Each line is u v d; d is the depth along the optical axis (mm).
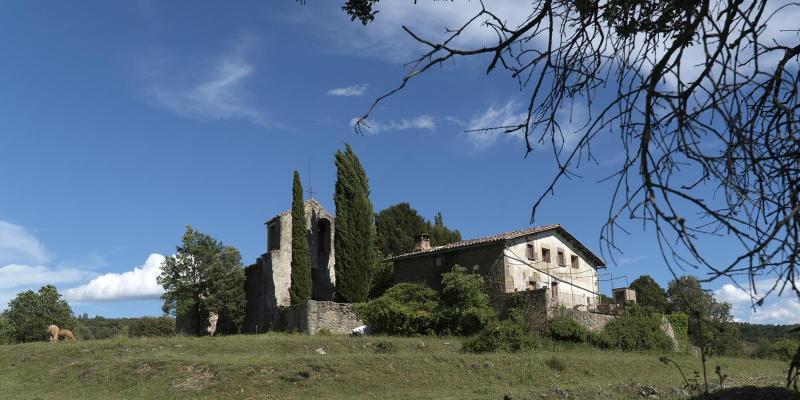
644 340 39406
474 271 41906
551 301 37969
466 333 37906
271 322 45344
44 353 29359
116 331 81500
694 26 3738
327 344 32531
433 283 44188
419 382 24328
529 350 31891
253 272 49438
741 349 43125
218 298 45250
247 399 21797
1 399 21984
